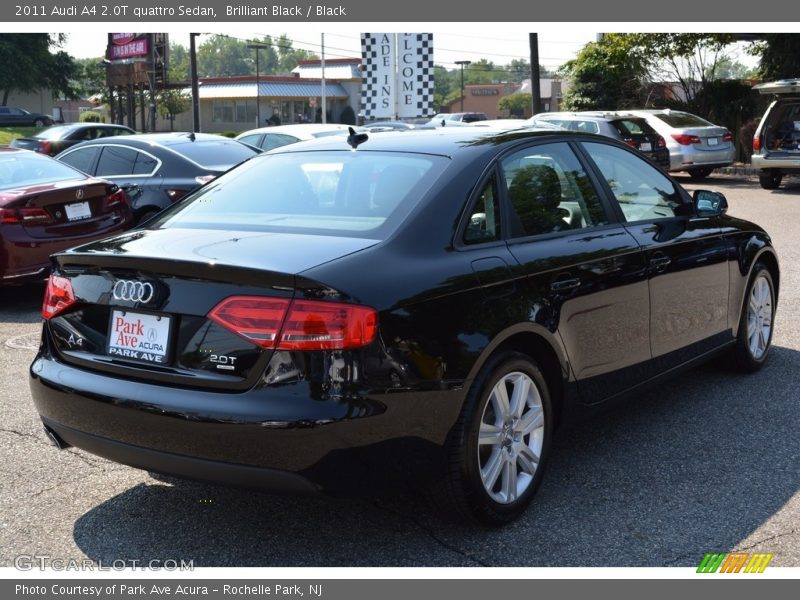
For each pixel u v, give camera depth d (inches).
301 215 141.5
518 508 139.3
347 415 113.7
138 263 123.1
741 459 164.4
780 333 258.5
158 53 2148.1
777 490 150.6
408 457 120.9
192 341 119.8
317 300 114.3
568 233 155.2
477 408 128.9
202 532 137.3
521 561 127.2
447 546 132.0
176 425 117.5
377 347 116.6
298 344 113.7
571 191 160.7
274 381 114.2
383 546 132.3
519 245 143.7
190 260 119.1
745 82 1015.0
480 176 142.9
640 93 1059.3
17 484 155.0
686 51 1017.5
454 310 126.6
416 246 128.9
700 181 776.3
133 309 125.2
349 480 116.2
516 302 136.4
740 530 136.1
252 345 115.2
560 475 157.6
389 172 144.8
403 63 618.8
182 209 155.6
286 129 615.5
